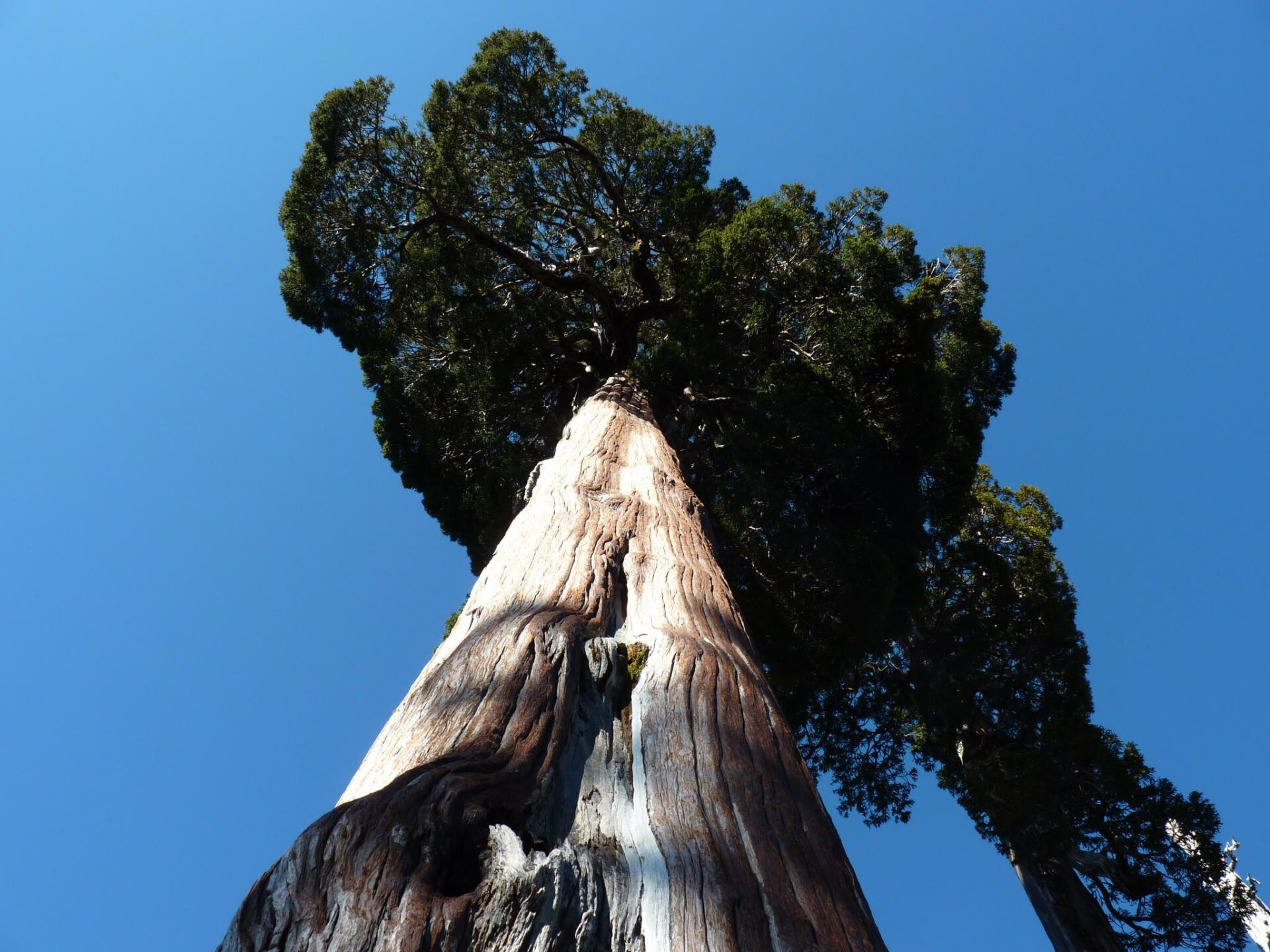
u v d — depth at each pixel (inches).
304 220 524.4
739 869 89.0
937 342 555.5
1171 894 466.3
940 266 571.2
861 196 546.0
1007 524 637.3
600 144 581.0
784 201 530.0
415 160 534.3
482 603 152.3
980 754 534.0
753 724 119.4
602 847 92.9
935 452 473.4
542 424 531.8
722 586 178.5
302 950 70.6
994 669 565.9
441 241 541.6
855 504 455.8
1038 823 483.2
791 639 446.6
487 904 77.5
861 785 572.1
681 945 78.7
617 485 244.2
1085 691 564.4
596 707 120.1
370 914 73.2
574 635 129.3
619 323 558.9
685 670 125.9
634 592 162.4
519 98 553.0
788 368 463.5
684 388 454.6
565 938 78.5
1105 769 488.1
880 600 423.5
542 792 97.8
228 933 75.0
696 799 98.4
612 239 590.2
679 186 558.6
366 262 531.2
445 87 548.7
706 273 448.5
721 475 458.3
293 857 79.6
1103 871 480.4
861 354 450.9
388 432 517.0
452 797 86.7
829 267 442.0
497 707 108.3
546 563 165.0
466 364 518.9
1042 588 596.4
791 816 102.4
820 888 91.5
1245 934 453.1
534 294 568.7
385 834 80.7
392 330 534.3
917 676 567.2
